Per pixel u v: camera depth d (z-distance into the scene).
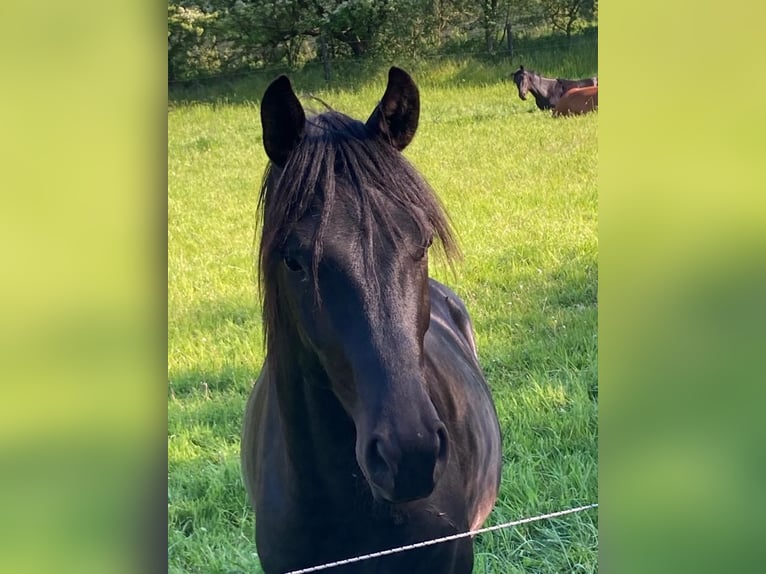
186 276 5.14
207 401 4.08
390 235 1.69
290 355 1.88
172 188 6.11
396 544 2.02
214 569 3.09
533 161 6.22
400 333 1.65
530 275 4.93
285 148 1.87
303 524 2.03
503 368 4.17
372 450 1.62
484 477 2.49
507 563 3.05
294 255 1.70
